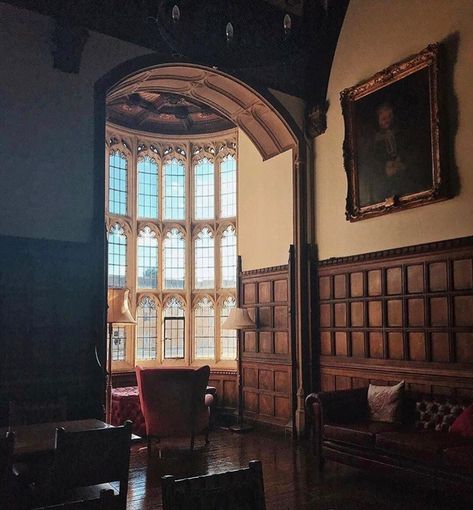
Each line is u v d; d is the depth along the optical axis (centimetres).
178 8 370
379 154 670
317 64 771
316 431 571
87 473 306
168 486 212
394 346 639
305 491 498
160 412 622
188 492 217
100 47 616
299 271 761
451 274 580
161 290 968
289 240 788
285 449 665
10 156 551
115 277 923
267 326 813
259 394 819
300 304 755
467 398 537
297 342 756
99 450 308
